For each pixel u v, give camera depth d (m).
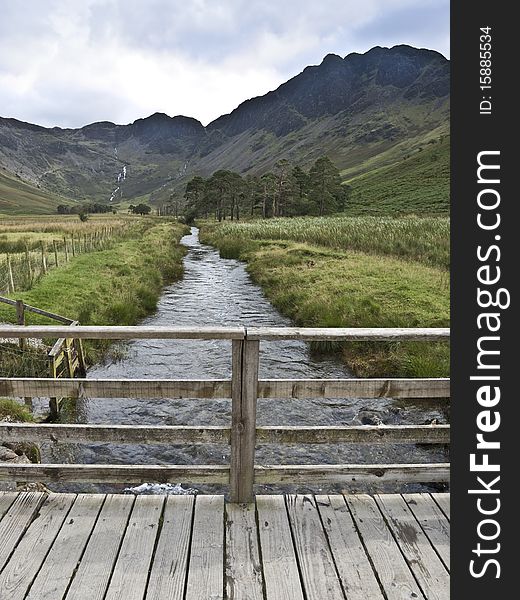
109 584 2.27
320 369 8.31
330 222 33.81
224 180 72.94
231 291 15.58
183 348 9.52
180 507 2.85
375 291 12.18
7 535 2.58
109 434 2.73
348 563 2.46
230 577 2.34
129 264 17.34
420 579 2.37
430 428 2.81
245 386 2.64
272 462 5.23
